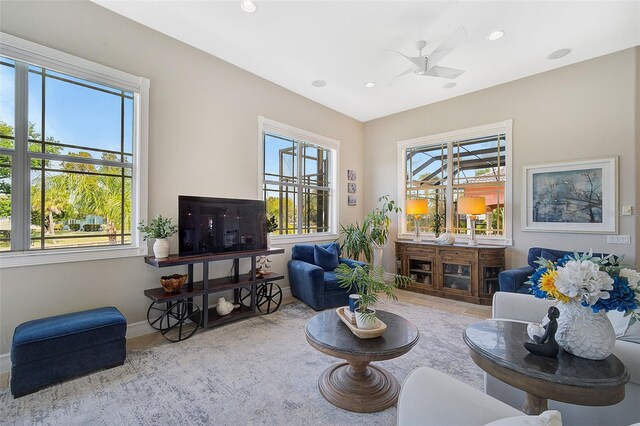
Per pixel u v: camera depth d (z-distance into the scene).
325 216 5.43
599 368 1.25
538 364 1.29
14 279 2.35
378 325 2.06
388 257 5.70
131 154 3.03
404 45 3.35
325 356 2.54
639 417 1.41
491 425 0.75
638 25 2.97
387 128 5.77
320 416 1.79
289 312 3.70
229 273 3.77
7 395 1.99
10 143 2.40
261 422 1.74
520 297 2.20
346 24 2.98
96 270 2.75
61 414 1.80
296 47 3.42
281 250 3.76
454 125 4.88
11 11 2.34
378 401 1.88
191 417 1.78
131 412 1.82
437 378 1.14
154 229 2.89
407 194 5.57
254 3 2.70
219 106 3.69
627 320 1.62
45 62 2.48
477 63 3.76
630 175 3.45
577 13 2.79
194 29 3.10
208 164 3.58
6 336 2.31
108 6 2.77
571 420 1.55
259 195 4.12
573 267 1.32
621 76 3.50
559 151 3.91
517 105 4.25
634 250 3.41
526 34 3.13
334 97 4.89
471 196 4.79
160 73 3.17
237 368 2.34
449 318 3.56
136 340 2.86
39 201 2.54
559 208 3.89
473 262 4.22
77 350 2.18
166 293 2.90
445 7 2.72
